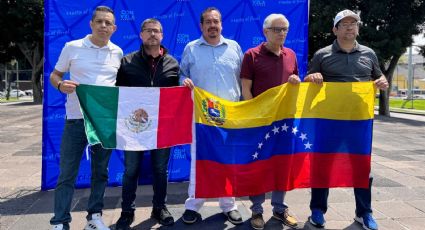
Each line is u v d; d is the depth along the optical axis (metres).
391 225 4.09
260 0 5.44
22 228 3.91
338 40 3.94
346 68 3.96
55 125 5.12
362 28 19.36
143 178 5.48
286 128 4.06
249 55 3.98
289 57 4.10
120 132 3.82
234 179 3.96
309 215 4.37
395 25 19.34
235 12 5.41
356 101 4.01
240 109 3.99
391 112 24.59
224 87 4.01
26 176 5.94
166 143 3.96
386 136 12.02
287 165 4.06
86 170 5.28
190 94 3.99
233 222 4.08
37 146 8.96
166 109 3.95
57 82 3.61
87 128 3.59
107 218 4.25
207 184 3.91
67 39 5.01
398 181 5.87
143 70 3.90
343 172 4.10
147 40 3.82
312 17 20.31
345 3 19.52
